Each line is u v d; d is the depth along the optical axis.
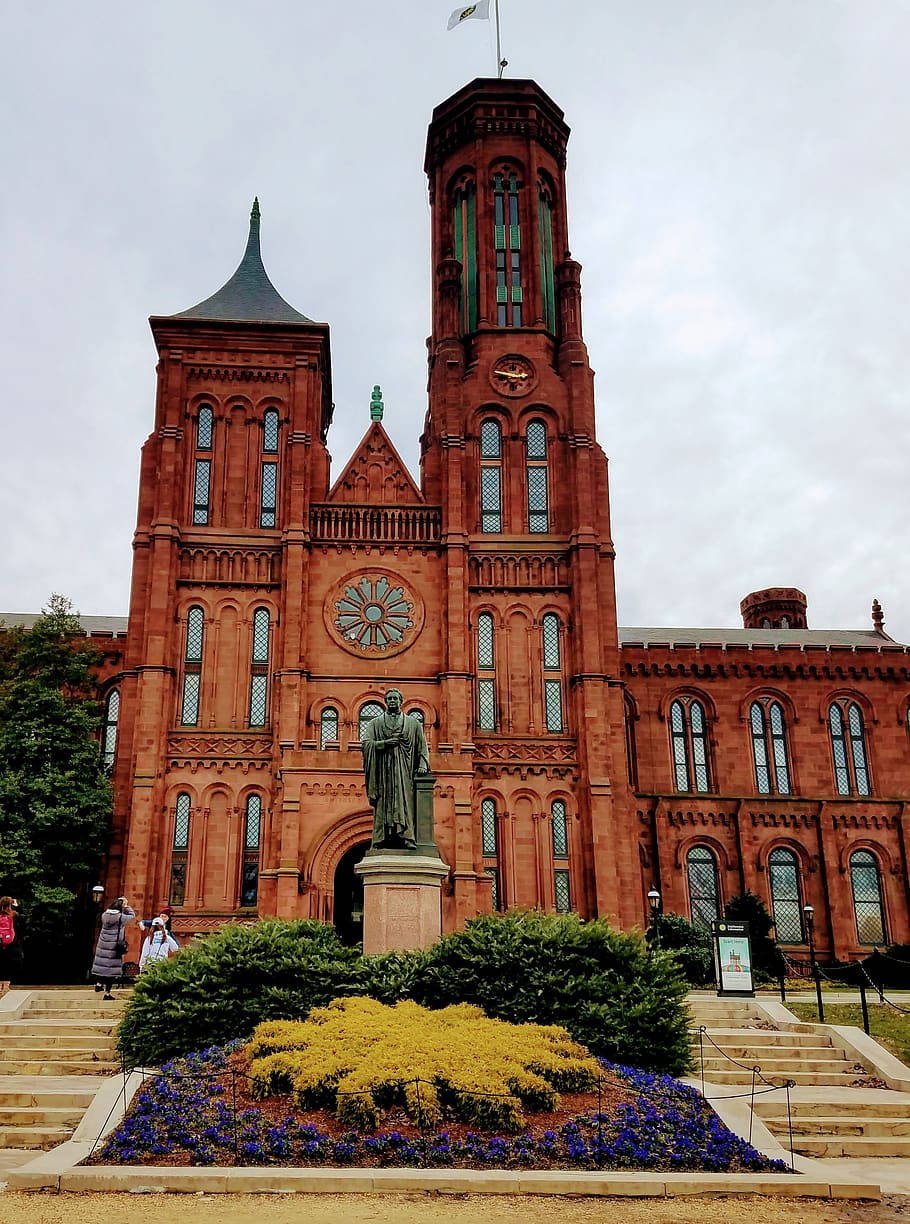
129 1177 13.13
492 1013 19.30
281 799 39.38
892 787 52.25
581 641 44.72
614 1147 14.32
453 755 40.56
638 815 50.88
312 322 48.41
